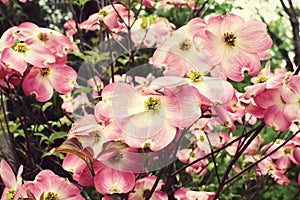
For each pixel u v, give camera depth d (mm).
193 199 861
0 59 775
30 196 723
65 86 805
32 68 805
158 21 919
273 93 764
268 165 1051
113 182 670
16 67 769
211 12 1440
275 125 766
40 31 808
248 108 789
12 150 1102
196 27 735
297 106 752
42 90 809
